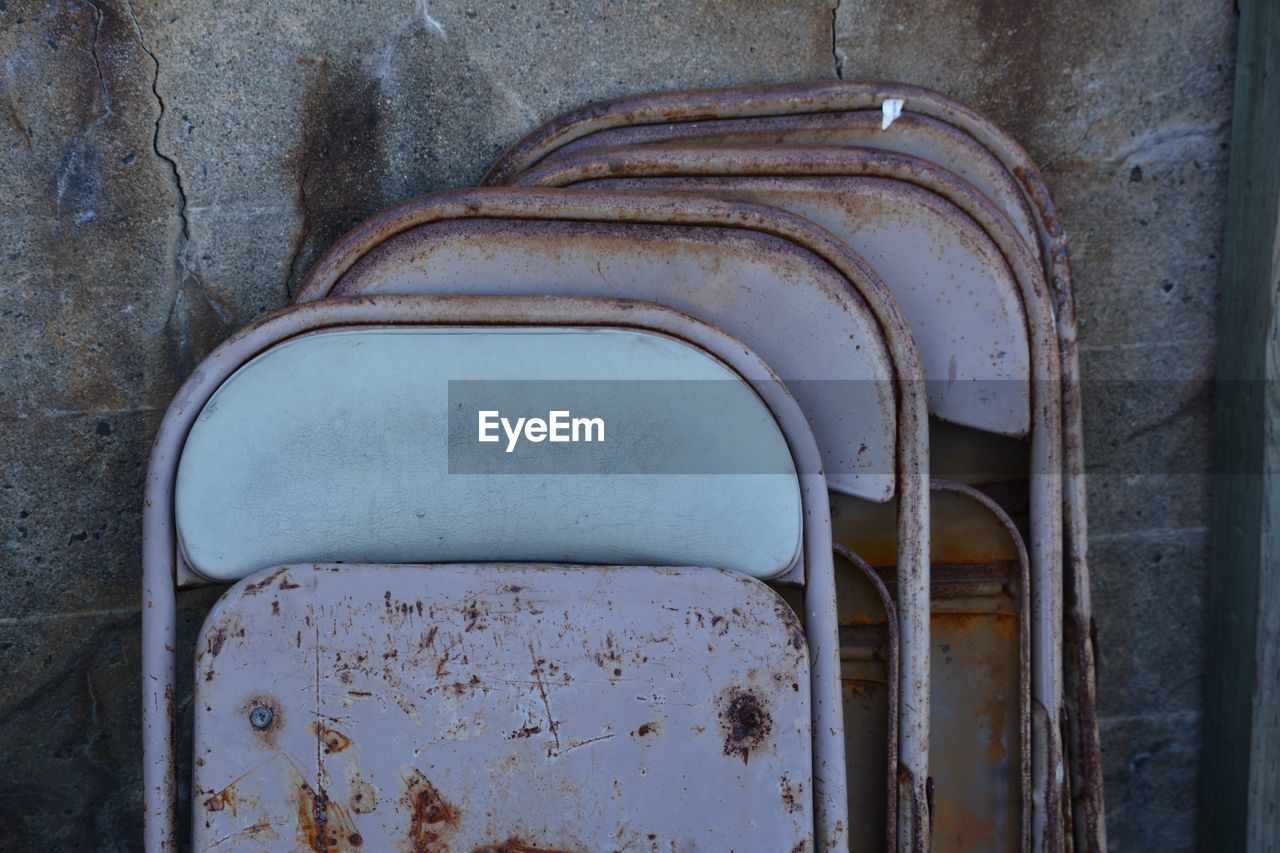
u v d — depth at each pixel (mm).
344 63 1560
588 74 1596
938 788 1603
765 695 1383
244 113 1554
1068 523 1602
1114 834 1817
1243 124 1653
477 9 1567
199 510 1393
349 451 1400
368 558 1399
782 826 1381
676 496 1411
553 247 1476
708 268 1478
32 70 1515
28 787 1638
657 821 1378
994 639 1601
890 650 1503
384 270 1477
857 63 1625
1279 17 1602
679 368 1419
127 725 1647
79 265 1553
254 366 1403
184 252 1569
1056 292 1585
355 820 1369
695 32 1599
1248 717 1712
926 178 1527
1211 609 1766
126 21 1520
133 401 1586
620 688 1380
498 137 1597
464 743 1374
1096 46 1645
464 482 1405
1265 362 1652
